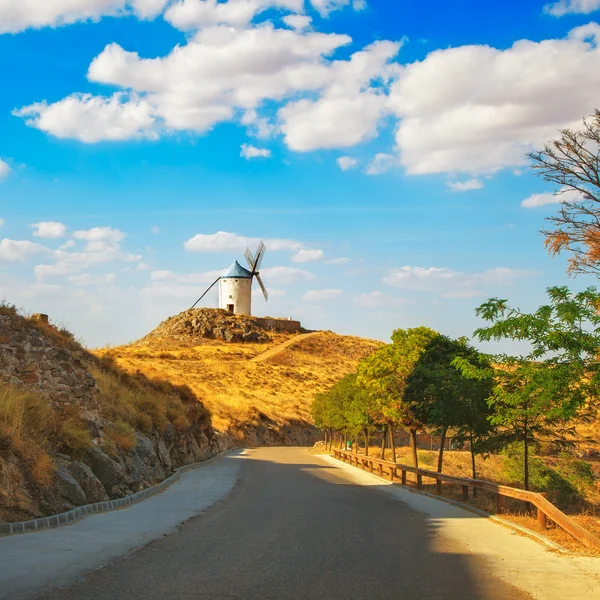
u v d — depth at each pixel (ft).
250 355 431.43
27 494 42.83
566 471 112.27
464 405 75.20
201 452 123.13
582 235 54.08
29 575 27.94
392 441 115.75
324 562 33.32
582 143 53.21
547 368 46.96
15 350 61.46
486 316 49.19
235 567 31.63
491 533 44.91
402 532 44.52
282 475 101.65
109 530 41.75
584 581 30.30
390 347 95.76
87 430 58.13
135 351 382.63
